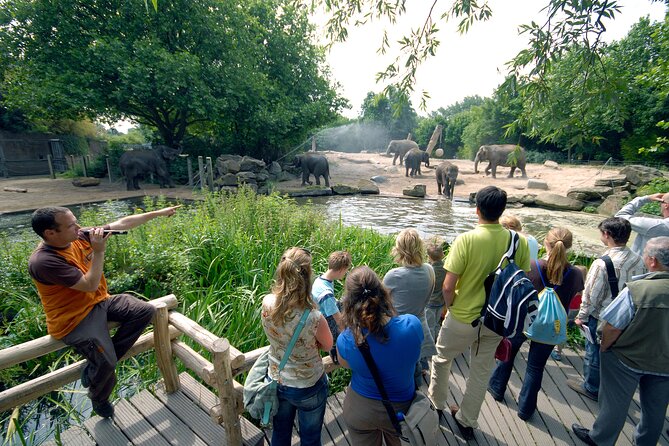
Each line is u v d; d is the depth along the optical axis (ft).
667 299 7.04
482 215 8.25
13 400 7.24
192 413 8.94
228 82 62.59
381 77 13.50
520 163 72.08
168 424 8.63
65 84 52.60
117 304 8.22
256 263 17.15
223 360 7.09
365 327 5.85
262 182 62.95
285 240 19.10
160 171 61.05
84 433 8.48
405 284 8.95
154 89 56.75
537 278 9.68
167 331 9.00
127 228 8.13
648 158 81.46
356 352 5.95
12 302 14.02
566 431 9.37
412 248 9.00
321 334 6.49
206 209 23.43
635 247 11.84
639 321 7.24
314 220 22.45
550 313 8.71
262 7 73.92
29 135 84.94
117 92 53.42
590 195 49.96
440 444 8.91
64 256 7.27
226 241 18.33
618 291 9.50
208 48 62.49
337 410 9.97
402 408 5.95
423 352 9.46
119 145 76.13
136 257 16.21
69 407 10.88
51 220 6.89
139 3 54.60
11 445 9.68
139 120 72.33
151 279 15.67
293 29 78.59
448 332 8.73
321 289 9.40
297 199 57.57
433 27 12.30
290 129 78.89
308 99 82.48
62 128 95.40
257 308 13.26
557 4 9.43
